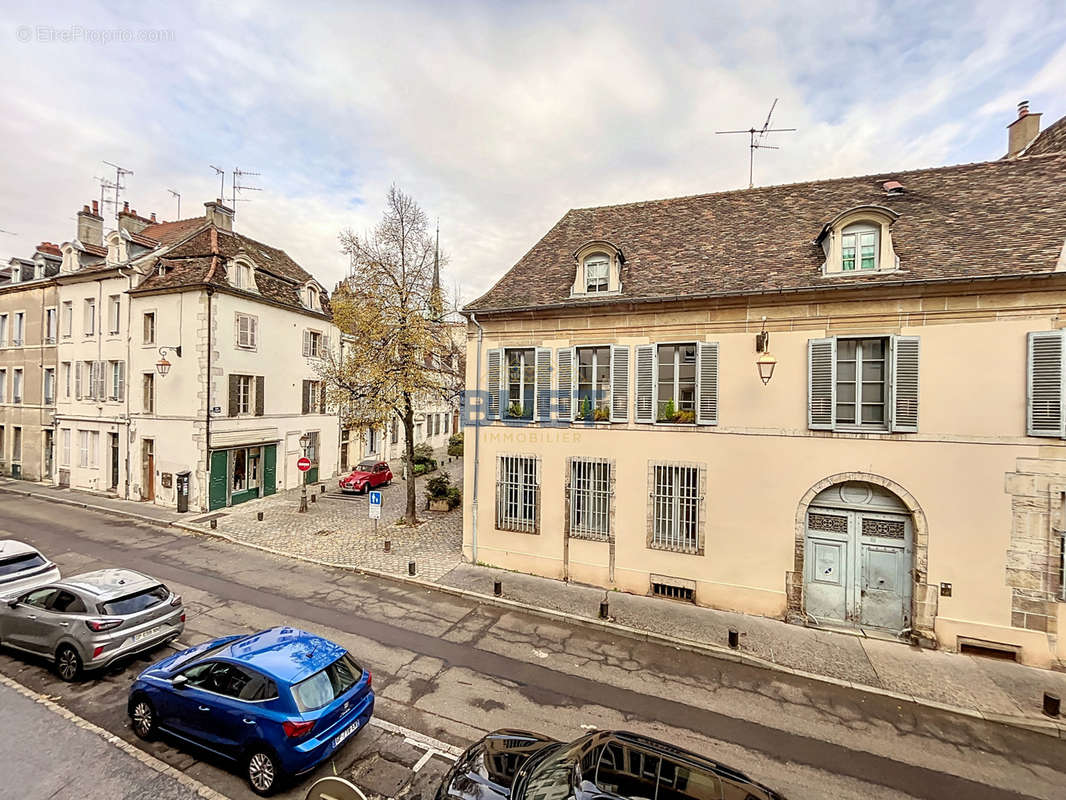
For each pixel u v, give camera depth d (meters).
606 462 12.59
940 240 10.50
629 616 10.92
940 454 9.84
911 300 10.03
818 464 10.70
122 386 21.08
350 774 6.05
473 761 5.44
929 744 7.14
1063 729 7.48
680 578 11.80
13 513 18.44
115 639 7.80
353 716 6.16
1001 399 9.46
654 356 12.12
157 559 13.89
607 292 12.67
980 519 9.59
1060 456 9.09
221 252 20.88
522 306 13.22
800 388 10.87
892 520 10.41
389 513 19.75
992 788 6.34
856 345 10.59
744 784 4.60
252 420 21.31
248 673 5.96
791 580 10.84
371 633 9.93
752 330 11.26
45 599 8.36
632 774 4.59
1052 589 9.17
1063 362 9.04
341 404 19.45
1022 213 10.45
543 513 13.25
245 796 5.70
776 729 7.37
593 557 12.70
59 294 23.28
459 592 12.06
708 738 7.10
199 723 6.05
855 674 8.88
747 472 11.27
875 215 10.30
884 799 6.06
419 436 38.00
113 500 20.53
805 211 12.91
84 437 22.47
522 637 10.05
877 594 10.47
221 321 19.66
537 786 4.72
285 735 5.46
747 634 10.22
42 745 6.41
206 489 19.03
